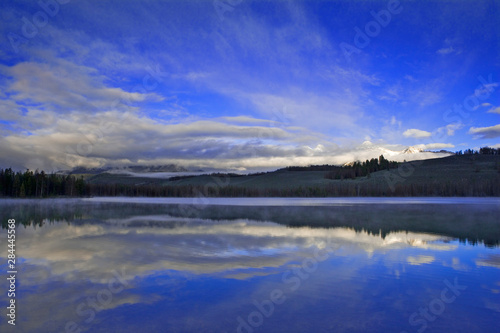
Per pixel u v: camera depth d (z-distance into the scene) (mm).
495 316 7148
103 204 57438
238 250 14141
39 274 10445
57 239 17188
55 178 88375
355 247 14773
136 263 11836
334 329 6559
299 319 7027
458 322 6852
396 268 11109
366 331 6465
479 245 15234
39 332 6457
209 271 10805
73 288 9094
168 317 7160
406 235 18469
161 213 35500
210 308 7648
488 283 9430
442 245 15227
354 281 9641
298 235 18500
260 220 27328
